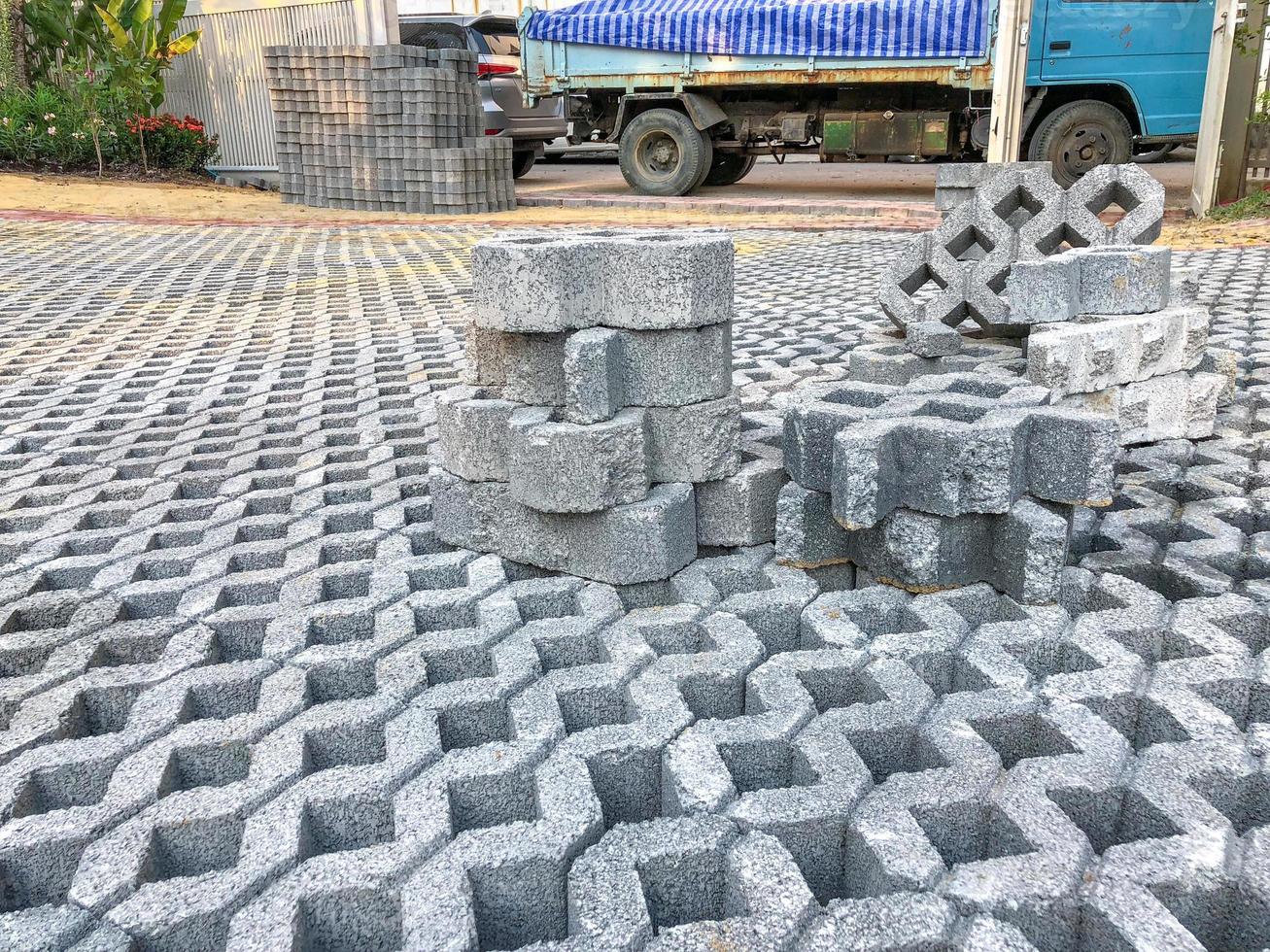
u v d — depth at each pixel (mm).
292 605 3006
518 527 3234
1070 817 2111
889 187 15938
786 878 1851
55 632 2867
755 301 7590
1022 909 1785
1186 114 12133
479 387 3334
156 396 5379
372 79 14383
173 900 1853
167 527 3590
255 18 16766
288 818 2059
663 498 3064
